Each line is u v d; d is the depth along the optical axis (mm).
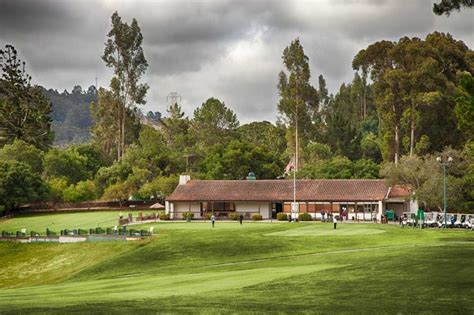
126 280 53938
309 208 129125
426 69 136750
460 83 44375
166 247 78375
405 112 138875
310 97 176000
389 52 147875
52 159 170250
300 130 177375
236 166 155625
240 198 132625
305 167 157375
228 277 48438
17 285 75000
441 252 53594
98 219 134750
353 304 33750
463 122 57156
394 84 141750
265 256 69500
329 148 183625
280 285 41344
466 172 106812
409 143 142000
